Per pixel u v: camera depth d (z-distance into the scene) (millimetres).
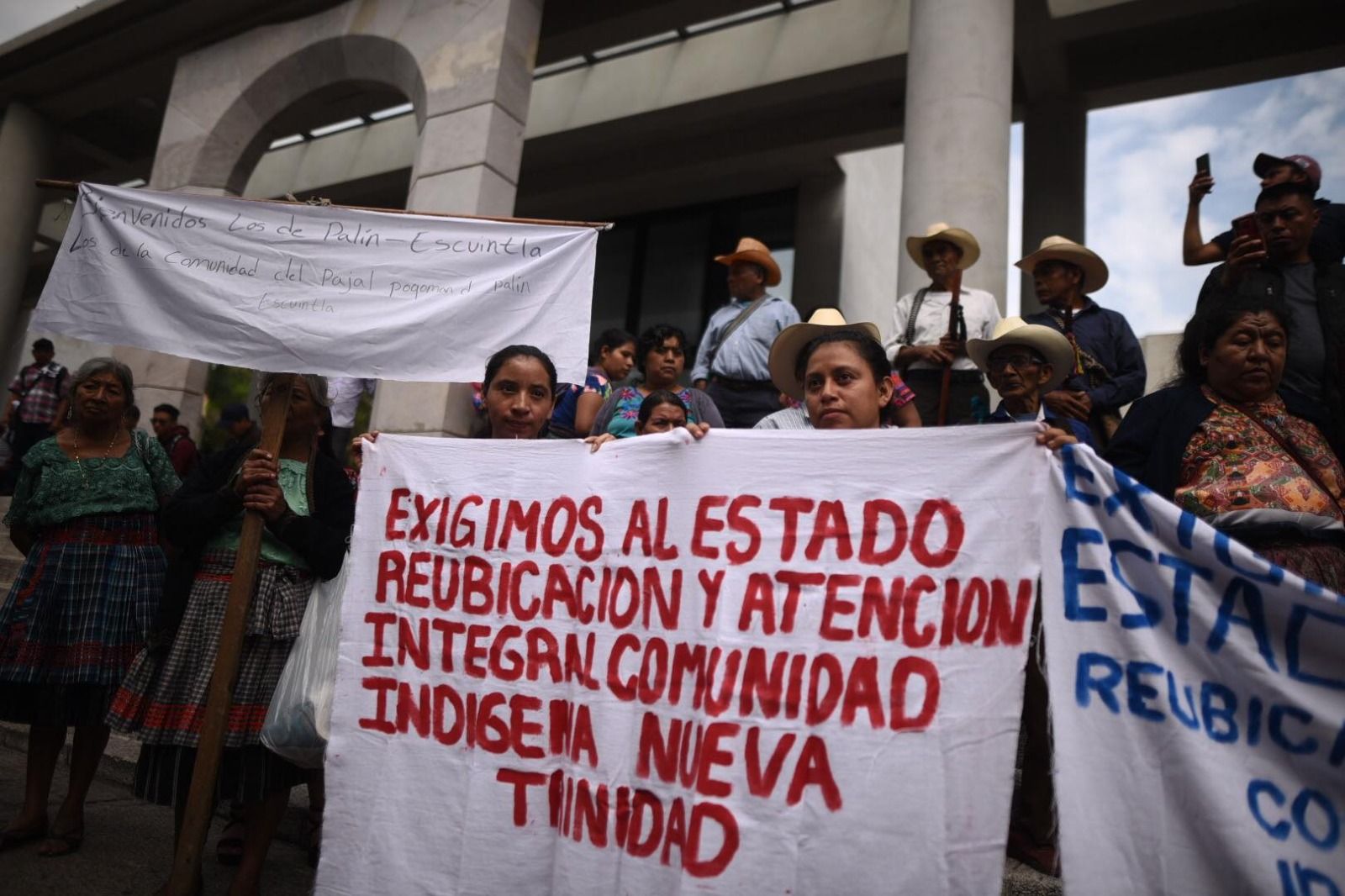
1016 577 2221
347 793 2643
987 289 5727
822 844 2164
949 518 2316
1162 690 2066
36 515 3490
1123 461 2916
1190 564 2129
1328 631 2020
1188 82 8711
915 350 4875
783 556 2426
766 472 2508
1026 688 2955
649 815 2342
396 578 2822
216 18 10250
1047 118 9219
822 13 10055
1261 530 2545
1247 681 2041
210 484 3176
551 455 2777
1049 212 8945
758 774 2252
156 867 3383
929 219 5918
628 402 4535
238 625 2844
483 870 2467
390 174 12930
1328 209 3584
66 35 11227
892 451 2412
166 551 3742
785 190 11812
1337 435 3020
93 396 3545
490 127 7820
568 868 2379
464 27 8266
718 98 10414
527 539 2727
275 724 2771
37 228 12898
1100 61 8992
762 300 5613
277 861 3643
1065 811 2014
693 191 12102
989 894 2025
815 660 2312
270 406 3092
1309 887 1892
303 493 3225
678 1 9273
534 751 2537
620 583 2580
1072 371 4246
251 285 3213
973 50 6125
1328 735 1974
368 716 2705
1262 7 8180
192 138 9883
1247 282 3344
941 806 2119
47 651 3352
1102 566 2178
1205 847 1954
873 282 12453
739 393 5445
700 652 2422
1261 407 2758
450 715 2643
